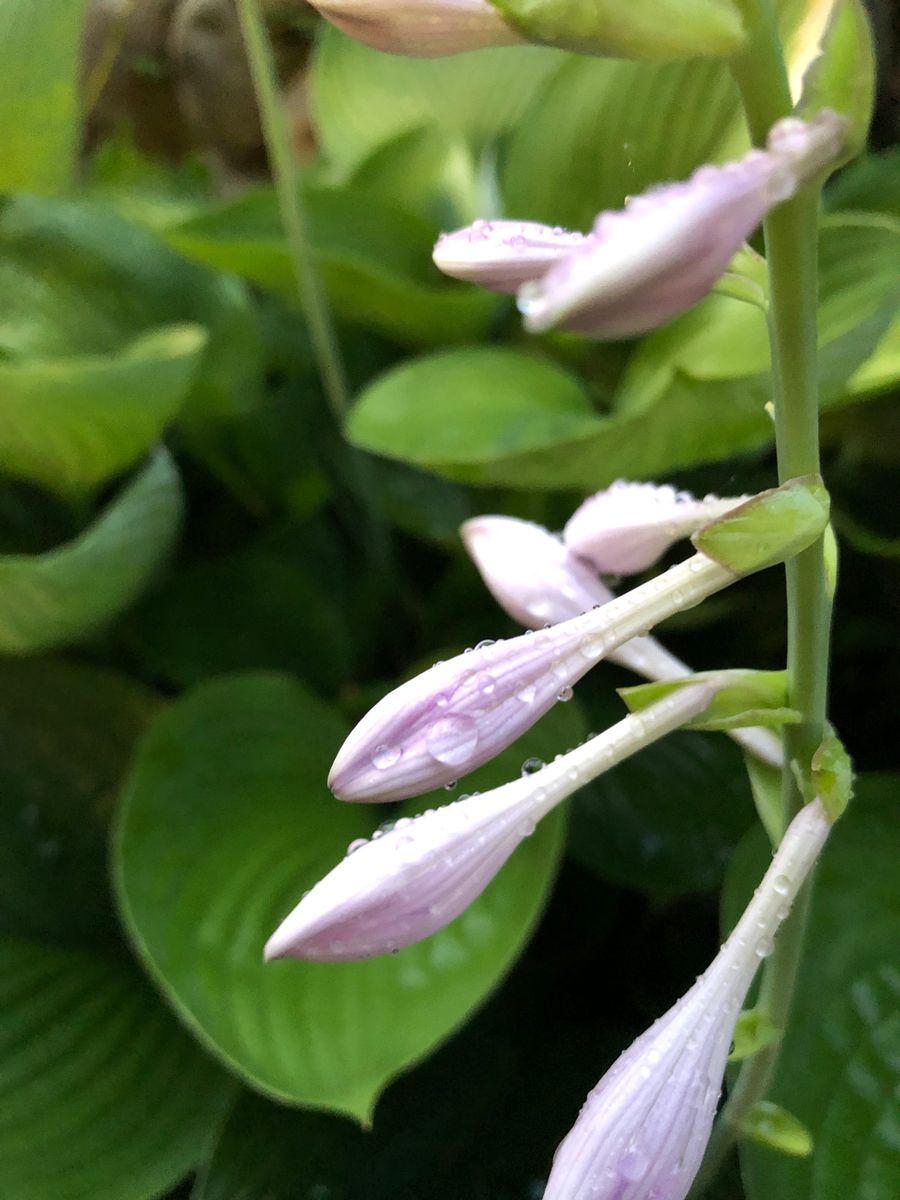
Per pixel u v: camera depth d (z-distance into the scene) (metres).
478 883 0.12
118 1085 0.21
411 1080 0.22
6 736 0.25
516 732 0.12
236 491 0.31
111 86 0.38
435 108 0.33
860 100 0.09
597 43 0.09
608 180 0.25
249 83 0.37
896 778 0.22
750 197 0.08
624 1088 0.12
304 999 0.18
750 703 0.13
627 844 0.23
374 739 0.11
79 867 0.24
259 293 0.32
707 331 0.23
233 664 0.28
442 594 0.29
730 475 0.26
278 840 0.22
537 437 0.20
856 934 0.19
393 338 0.30
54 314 0.26
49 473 0.25
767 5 0.09
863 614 0.26
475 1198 0.20
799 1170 0.17
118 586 0.24
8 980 0.22
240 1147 0.20
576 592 0.15
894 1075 0.18
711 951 0.24
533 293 0.08
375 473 0.28
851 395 0.19
